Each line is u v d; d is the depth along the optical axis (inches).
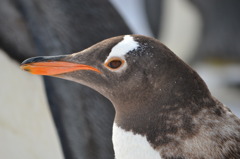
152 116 163.9
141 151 162.7
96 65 172.7
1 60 229.6
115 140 169.8
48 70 178.9
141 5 707.4
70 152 227.1
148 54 164.1
